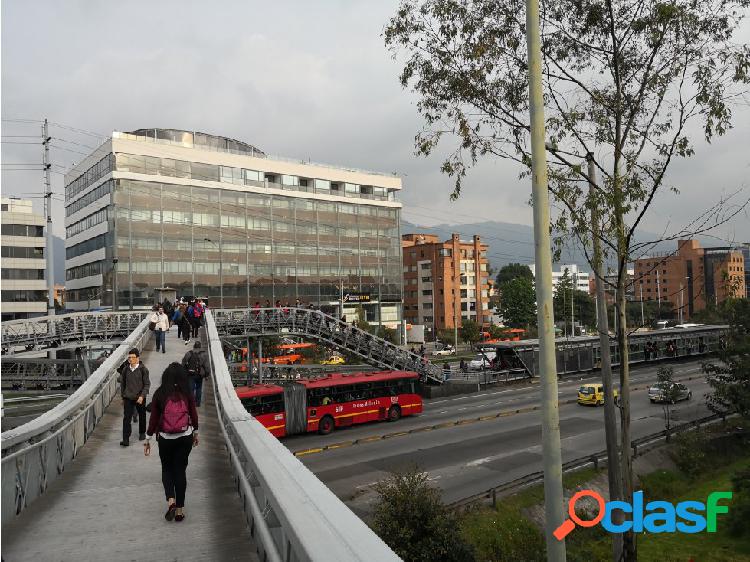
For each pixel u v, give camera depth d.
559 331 80.44
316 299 69.62
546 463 7.05
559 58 12.81
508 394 41.72
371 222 76.38
